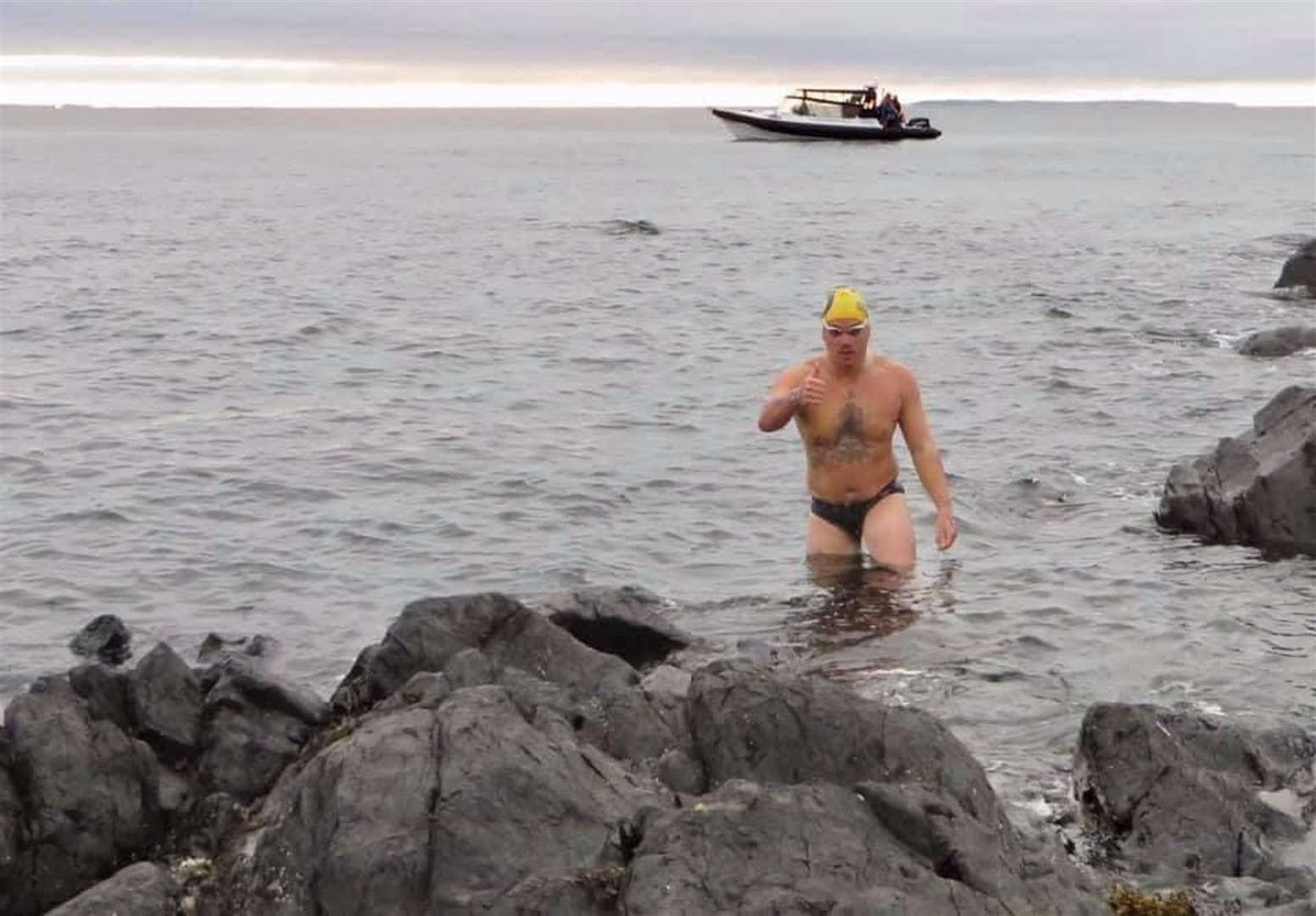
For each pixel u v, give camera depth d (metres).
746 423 20.03
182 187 84.88
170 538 14.69
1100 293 34.75
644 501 16.09
